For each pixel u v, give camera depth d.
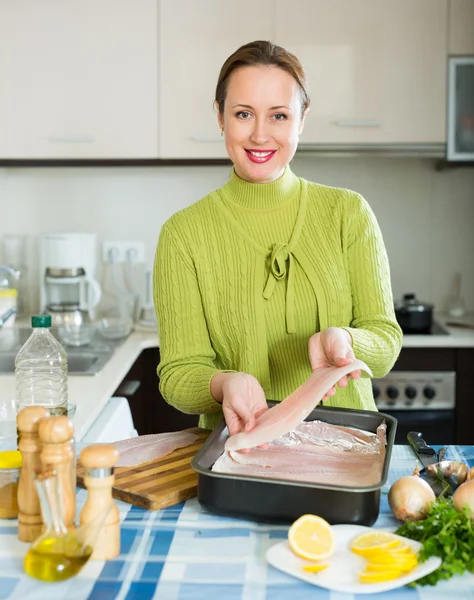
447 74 2.99
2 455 1.19
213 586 0.97
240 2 2.97
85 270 3.17
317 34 2.98
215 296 1.61
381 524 1.14
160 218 3.40
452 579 1.00
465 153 3.03
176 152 3.04
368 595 0.95
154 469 1.32
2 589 0.97
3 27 2.98
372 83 3.00
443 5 2.97
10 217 3.39
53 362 1.78
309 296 1.59
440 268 3.42
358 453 1.26
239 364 1.62
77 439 1.61
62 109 3.02
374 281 1.61
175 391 1.52
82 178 3.38
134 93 3.01
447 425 2.93
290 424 1.20
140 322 3.21
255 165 1.50
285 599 0.94
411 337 2.89
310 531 1.05
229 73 1.47
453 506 1.12
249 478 1.12
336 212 1.63
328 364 1.35
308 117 3.02
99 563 1.03
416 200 3.39
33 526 1.09
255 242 1.60
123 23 2.98
